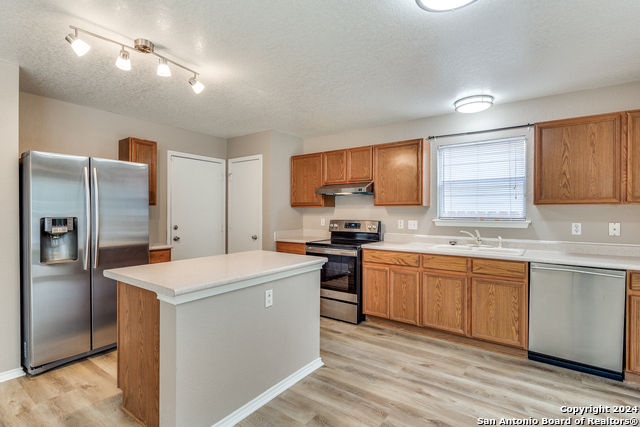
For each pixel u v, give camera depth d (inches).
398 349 111.3
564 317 95.9
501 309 106.5
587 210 112.2
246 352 74.9
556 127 107.8
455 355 106.6
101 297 105.0
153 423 66.7
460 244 136.3
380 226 160.4
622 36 78.2
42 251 93.7
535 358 102.2
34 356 91.6
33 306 91.4
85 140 131.5
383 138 161.8
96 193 102.3
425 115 144.4
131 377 73.1
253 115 145.5
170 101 126.5
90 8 67.8
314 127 166.9
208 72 100.4
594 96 111.7
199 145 177.0
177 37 80.0
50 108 122.0
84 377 91.2
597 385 87.0
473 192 136.3
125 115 144.3
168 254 138.6
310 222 190.4
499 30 76.4
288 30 77.0
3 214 90.6
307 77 104.0
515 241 125.1
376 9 68.5
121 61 80.3
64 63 93.9
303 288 92.7
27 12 68.8
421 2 64.4
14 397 80.9
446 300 117.5
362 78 104.8
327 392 84.0
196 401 64.0
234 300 71.9
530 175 123.1
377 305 134.6
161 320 63.1
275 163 174.4
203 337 65.2
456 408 77.0
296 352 90.1
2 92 91.2
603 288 90.0
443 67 96.7
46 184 93.4
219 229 187.2
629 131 96.0
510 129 127.0
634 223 104.7
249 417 73.4
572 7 67.0
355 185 156.6
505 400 80.4
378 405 78.2
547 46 83.7
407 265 126.3
